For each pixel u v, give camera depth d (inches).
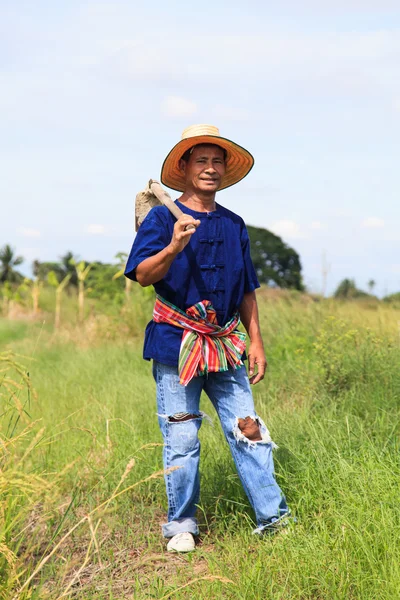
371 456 171.6
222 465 185.9
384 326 348.5
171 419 158.9
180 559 150.9
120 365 391.9
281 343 366.6
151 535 164.1
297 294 488.4
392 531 136.1
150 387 306.7
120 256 588.4
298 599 124.6
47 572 143.0
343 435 193.6
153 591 133.3
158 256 150.2
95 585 137.7
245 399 161.2
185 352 155.8
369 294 448.1
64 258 1505.9
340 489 156.8
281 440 193.0
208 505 174.2
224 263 161.0
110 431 226.1
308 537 141.0
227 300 160.7
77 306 783.7
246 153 166.1
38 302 986.7
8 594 116.1
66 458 206.4
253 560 139.3
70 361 422.6
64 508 174.4
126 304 576.1
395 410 222.2
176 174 169.5
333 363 266.4
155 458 199.3
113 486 183.9
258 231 1781.5
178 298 157.9
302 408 231.0
